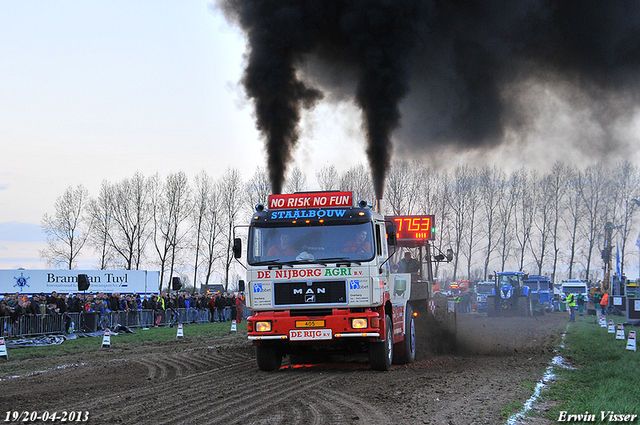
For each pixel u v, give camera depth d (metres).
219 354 16.17
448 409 7.70
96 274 38.66
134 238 52.81
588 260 57.72
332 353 11.98
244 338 22.53
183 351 17.47
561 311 44.12
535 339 19.33
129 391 9.85
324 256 11.30
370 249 11.26
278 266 11.30
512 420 7.05
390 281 12.30
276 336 11.08
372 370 11.70
